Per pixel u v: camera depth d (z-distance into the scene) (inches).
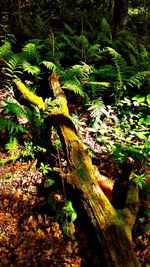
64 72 255.1
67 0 463.2
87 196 141.4
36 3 453.1
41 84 256.5
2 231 145.6
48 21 407.8
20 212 155.6
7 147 186.5
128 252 121.5
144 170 181.2
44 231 146.3
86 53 304.2
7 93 240.7
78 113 230.7
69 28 351.6
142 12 468.8
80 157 160.4
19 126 183.9
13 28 371.2
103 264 120.9
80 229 144.8
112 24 384.8
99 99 226.8
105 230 128.0
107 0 467.8
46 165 173.8
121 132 207.9
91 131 210.8
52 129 200.8
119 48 329.1
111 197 157.6
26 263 132.0
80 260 133.6
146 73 236.4
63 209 150.2
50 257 134.8
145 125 220.2
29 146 188.4
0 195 163.5
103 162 186.9
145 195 163.9
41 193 165.6
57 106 203.3
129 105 227.8
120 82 237.0
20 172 178.2
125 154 182.2
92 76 267.4
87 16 420.2
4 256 134.6
